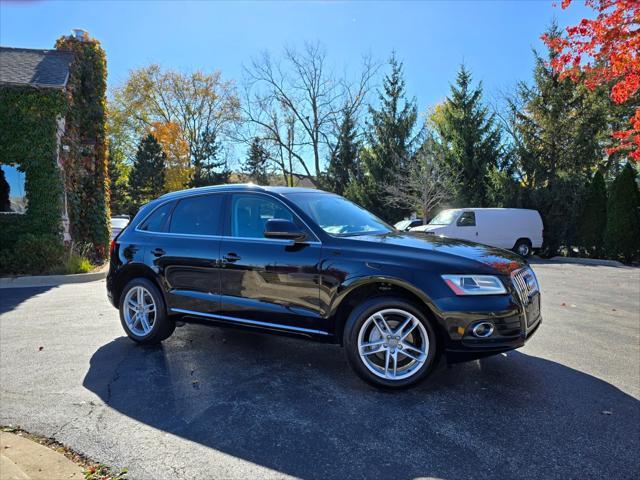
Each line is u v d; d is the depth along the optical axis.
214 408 3.41
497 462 2.63
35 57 13.69
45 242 11.08
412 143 26.66
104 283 10.16
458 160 22.94
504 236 17.19
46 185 12.19
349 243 3.93
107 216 15.25
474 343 3.46
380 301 3.67
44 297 8.12
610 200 16.05
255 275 4.22
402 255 3.72
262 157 37.88
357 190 26.91
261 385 3.85
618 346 4.93
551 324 5.98
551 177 19.98
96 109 14.78
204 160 42.44
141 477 2.52
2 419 3.25
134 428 3.11
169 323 4.92
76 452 2.80
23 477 2.46
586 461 2.64
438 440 2.90
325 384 3.86
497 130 23.03
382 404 3.45
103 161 15.03
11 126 12.07
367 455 2.73
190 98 42.22
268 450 2.80
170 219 5.03
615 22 7.60
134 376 4.08
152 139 39.75
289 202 4.34
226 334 5.49
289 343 5.09
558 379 3.92
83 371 4.22
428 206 22.97
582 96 19.81
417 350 3.63
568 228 17.83
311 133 36.81
